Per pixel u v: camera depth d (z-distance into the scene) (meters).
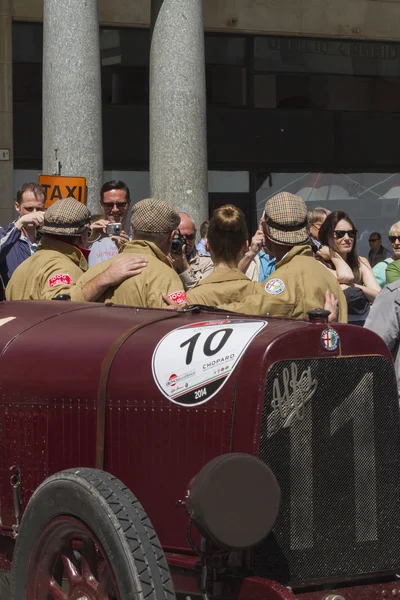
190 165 18.69
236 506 5.18
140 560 5.16
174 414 5.77
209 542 5.39
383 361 6.00
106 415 6.04
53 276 8.13
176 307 7.16
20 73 25.53
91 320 6.66
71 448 6.25
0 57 25.22
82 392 6.20
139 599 5.09
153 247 7.69
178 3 18.53
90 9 17.62
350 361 5.86
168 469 5.79
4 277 10.50
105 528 5.25
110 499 5.35
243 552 5.56
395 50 29.00
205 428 5.65
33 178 25.77
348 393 5.86
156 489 5.84
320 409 5.75
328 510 5.80
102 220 11.48
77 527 5.54
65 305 7.15
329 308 7.28
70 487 5.48
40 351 6.53
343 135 28.52
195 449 5.68
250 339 5.66
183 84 18.59
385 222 28.89
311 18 27.89
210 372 5.67
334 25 28.09
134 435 5.93
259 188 27.97
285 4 27.62
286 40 27.97
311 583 5.73
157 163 18.80
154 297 7.36
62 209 8.38
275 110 27.94
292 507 5.68
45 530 5.71
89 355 6.27
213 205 27.56
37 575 5.84
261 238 11.41
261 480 5.25
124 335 6.21
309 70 28.20
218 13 27.05
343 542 5.86
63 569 5.93
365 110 28.77
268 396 5.54
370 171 28.81
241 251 7.77
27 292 8.26
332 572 5.82
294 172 28.20
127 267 7.44
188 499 5.24
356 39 28.42
